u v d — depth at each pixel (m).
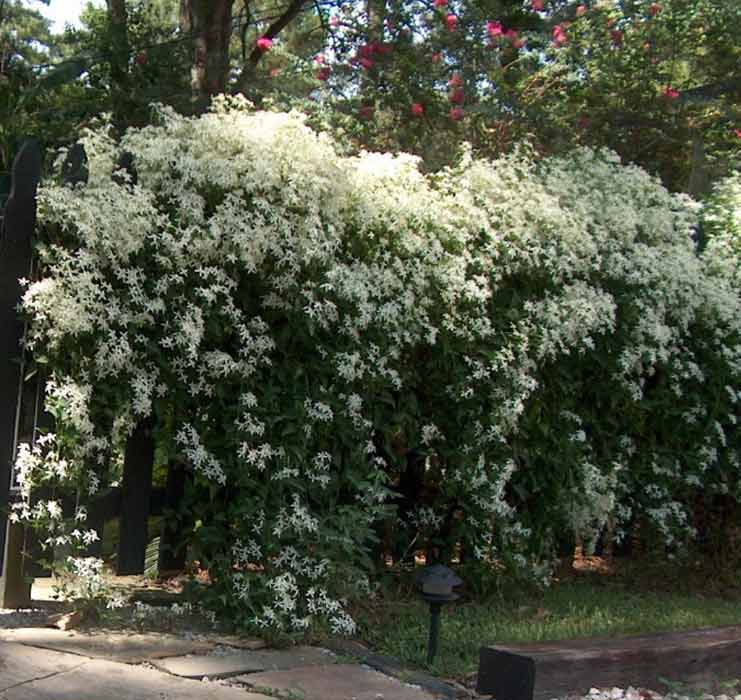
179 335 4.29
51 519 4.19
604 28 10.34
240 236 4.38
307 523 4.42
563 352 5.64
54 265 4.17
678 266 6.22
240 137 4.68
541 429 5.57
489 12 9.95
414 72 9.55
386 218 4.96
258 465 4.39
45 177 4.57
